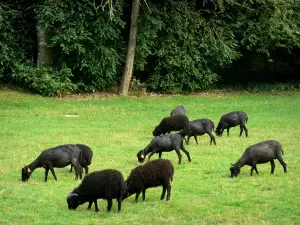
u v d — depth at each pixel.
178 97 39.66
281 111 35.06
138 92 40.06
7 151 24.22
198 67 41.28
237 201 17.70
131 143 26.17
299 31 42.41
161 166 17.52
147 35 39.28
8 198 17.94
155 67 41.03
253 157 20.42
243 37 43.19
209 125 25.56
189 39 40.44
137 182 17.31
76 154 20.20
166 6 40.84
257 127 30.05
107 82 40.19
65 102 36.22
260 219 16.22
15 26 39.12
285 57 47.03
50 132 28.09
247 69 47.50
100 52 38.34
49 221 15.87
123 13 41.78
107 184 16.48
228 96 40.91
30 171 19.84
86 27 38.00
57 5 37.16
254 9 41.59
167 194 17.83
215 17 42.19
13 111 32.88
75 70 39.34
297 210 16.89
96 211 16.92
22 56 38.66
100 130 28.92
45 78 37.28
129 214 16.62
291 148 25.22
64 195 18.36
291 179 20.28
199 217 16.39
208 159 23.20
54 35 37.97
